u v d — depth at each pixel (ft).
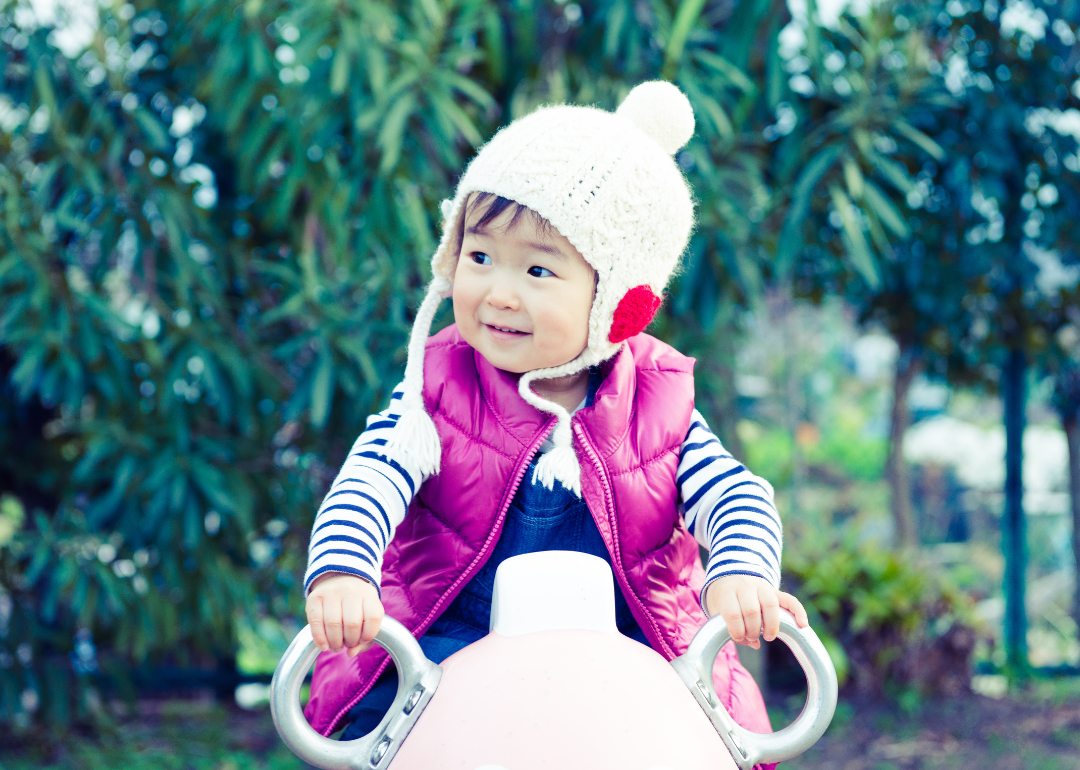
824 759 14.15
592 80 11.14
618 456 3.89
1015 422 17.72
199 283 11.85
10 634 12.69
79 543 11.53
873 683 17.12
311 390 10.58
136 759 13.16
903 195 12.94
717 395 11.66
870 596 17.35
